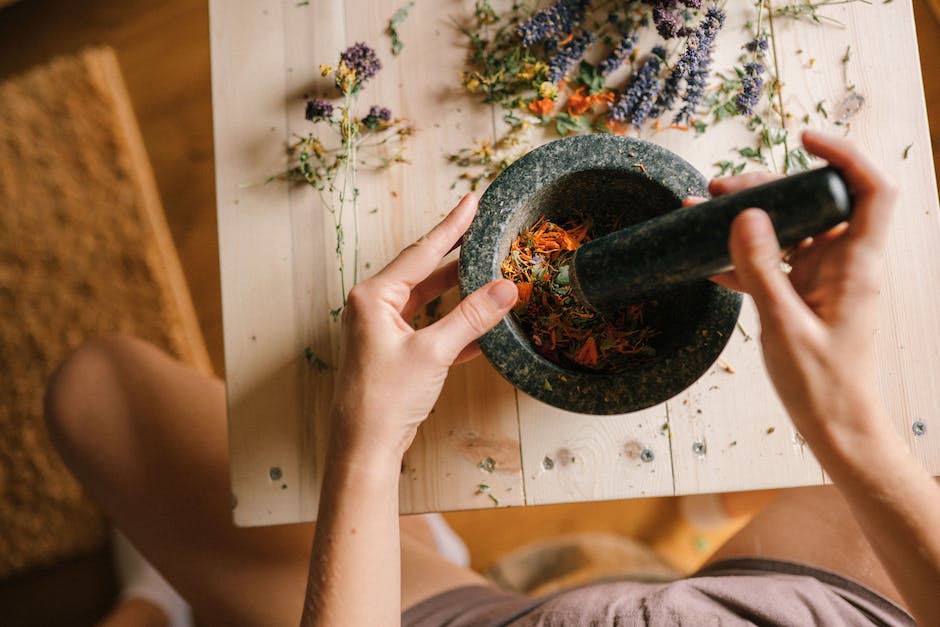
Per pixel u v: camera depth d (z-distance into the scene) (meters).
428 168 0.96
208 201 1.68
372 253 0.96
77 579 1.63
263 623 1.02
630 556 1.44
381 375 0.71
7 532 1.65
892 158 0.93
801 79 0.95
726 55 0.96
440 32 0.98
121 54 1.71
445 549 1.42
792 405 0.62
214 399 1.14
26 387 1.67
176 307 1.67
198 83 1.69
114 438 1.10
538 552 1.48
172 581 1.07
